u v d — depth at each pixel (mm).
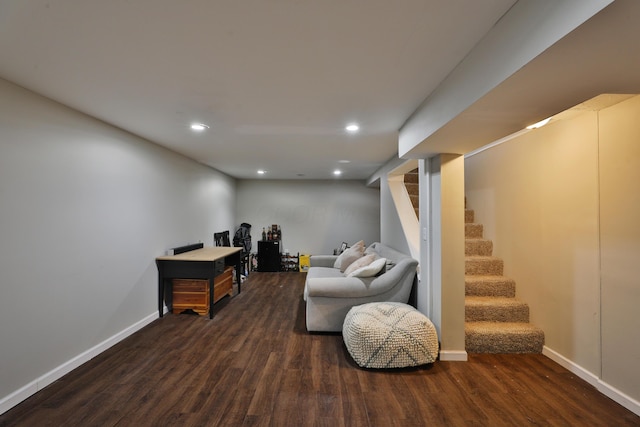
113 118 2590
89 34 1360
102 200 2705
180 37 1386
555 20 968
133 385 2160
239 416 1837
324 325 3141
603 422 1798
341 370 2408
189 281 3762
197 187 4727
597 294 2143
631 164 1902
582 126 2273
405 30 1323
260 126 2797
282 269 6770
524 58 1107
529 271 2904
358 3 1144
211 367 2434
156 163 3561
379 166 5078
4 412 1845
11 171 1909
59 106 2246
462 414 1875
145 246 3371
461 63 1606
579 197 2303
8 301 1890
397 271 3139
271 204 6945
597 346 2143
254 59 1589
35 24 1280
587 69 1141
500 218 3395
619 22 852
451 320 2602
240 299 4469
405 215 4031
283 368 2432
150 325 3375
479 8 1175
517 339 2689
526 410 1913
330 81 1845
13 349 1918
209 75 1774
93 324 2602
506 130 1937
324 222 6965
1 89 1843
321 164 4895
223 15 1220
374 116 2492
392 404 1972
